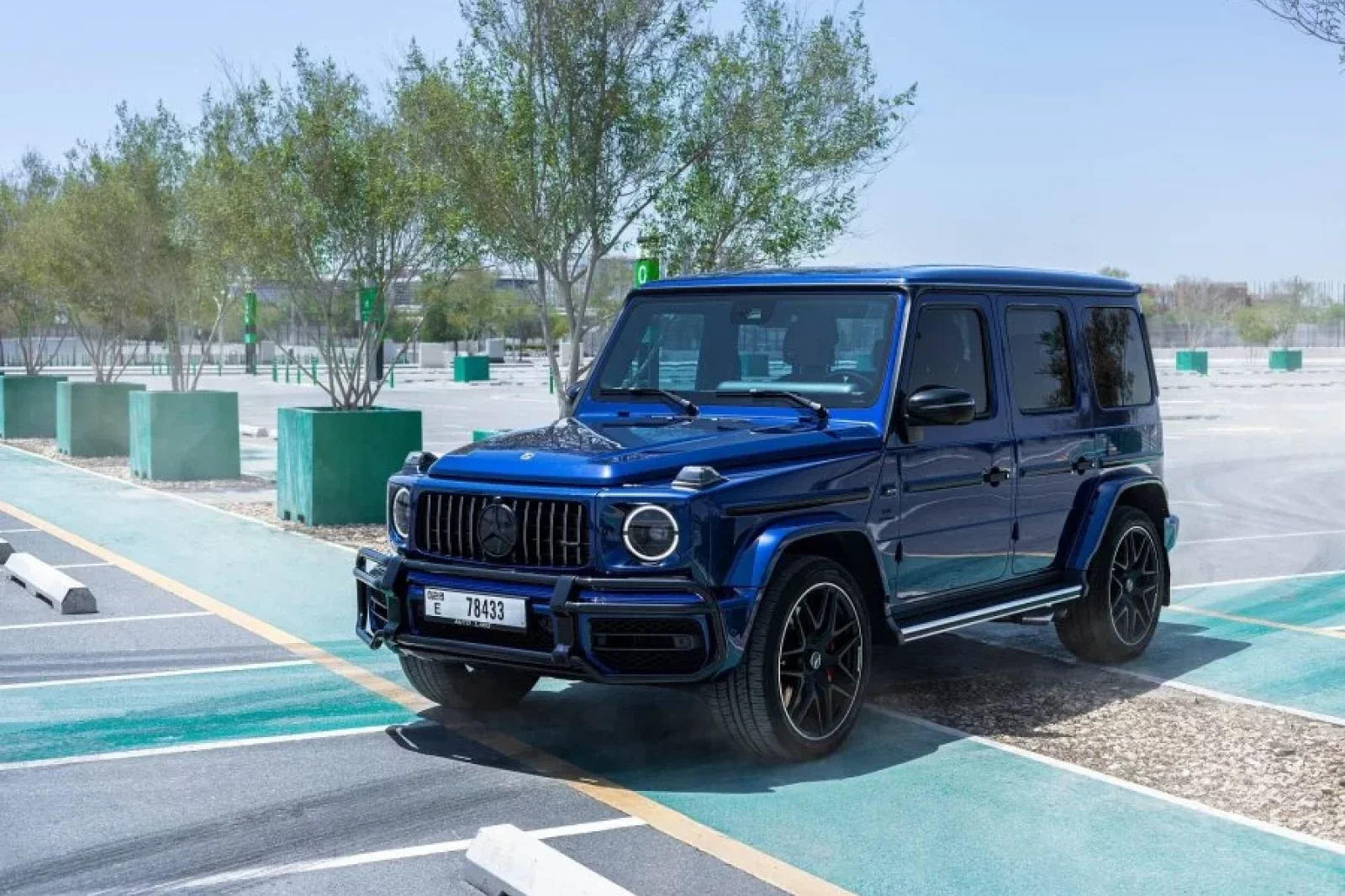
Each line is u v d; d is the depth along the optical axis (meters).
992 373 7.13
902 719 6.85
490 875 4.70
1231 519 14.73
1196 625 9.30
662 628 5.64
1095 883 4.81
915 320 6.66
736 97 12.89
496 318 85.81
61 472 19.38
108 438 21.84
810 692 6.07
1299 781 5.92
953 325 6.93
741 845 5.15
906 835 5.26
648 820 5.41
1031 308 7.50
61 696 7.38
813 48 13.15
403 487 6.34
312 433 13.72
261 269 14.80
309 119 14.12
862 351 6.64
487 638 5.95
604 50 12.55
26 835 5.29
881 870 4.92
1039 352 7.52
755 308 6.96
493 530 5.91
